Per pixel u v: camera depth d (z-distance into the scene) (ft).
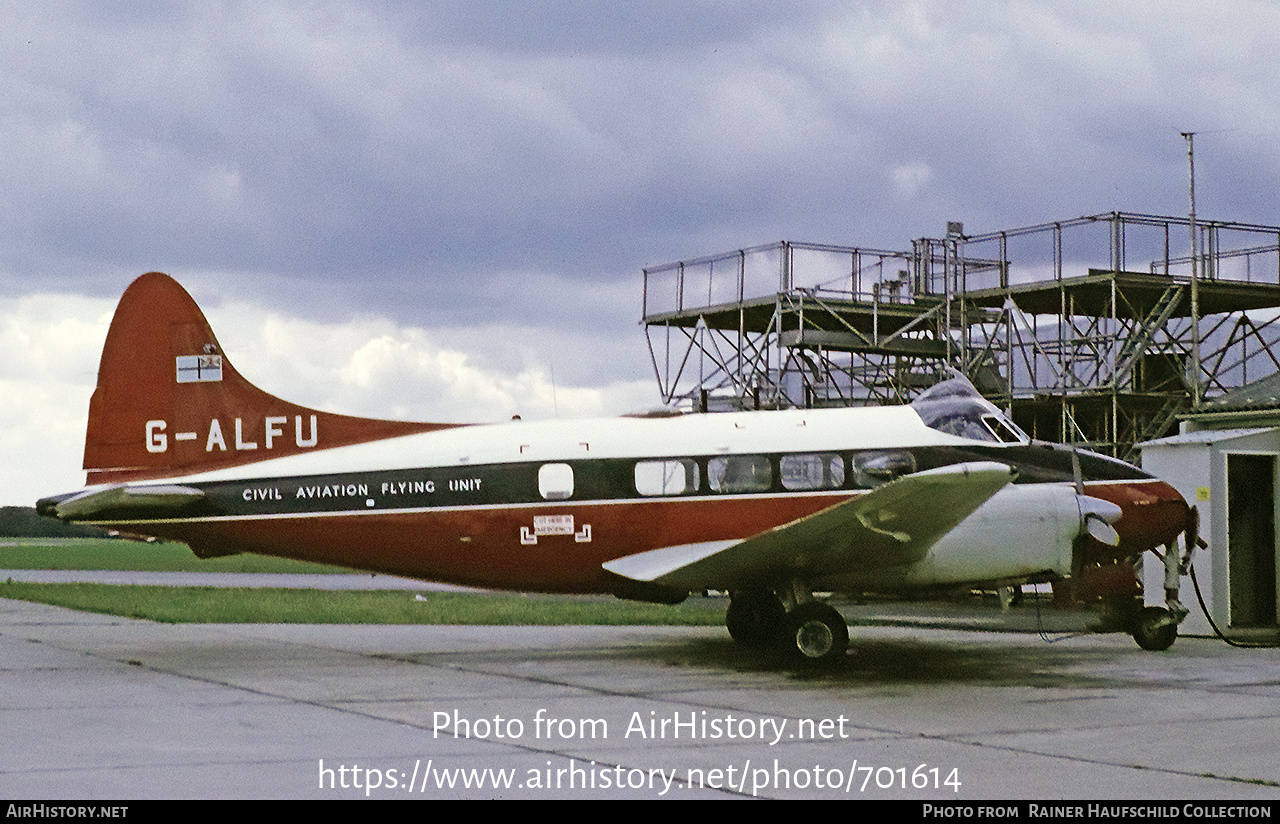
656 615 73.31
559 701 39.52
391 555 51.65
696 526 51.24
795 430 52.26
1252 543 65.62
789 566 48.78
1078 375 96.63
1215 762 30.12
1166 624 55.36
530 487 51.21
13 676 44.62
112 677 44.50
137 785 26.63
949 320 97.86
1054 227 93.40
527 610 77.56
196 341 53.57
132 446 53.16
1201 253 92.58
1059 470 53.01
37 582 108.47
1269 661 51.83
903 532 45.75
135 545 277.44
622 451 51.57
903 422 52.85
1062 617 74.84
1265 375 98.37
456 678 45.14
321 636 60.90
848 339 99.45
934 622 70.49
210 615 71.51
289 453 52.80
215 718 35.45
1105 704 39.52
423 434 52.75
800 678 45.62
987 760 30.32
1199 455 62.18
